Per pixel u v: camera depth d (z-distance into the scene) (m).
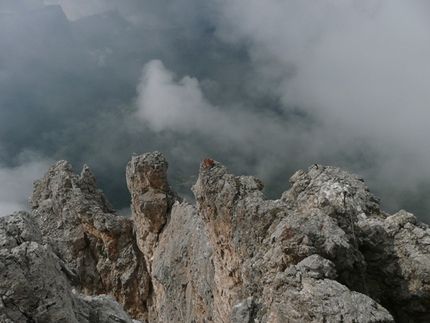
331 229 17.30
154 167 41.97
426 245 18.64
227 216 24.28
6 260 14.87
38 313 14.50
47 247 16.73
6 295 14.40
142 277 45.97
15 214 17.91
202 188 25.81
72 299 17.16
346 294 14.11
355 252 17.56
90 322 17.53
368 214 22.61
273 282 16.30
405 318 18.17
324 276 15.34
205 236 33.47
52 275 15.40
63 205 49.38
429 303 17.62
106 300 19.41
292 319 14.80
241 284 24.39
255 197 23.84
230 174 25.50
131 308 46.38
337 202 23.03
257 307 18.81
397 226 19.86
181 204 40.72
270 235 21.45
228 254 25.08
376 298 17.84
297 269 15.62
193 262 34.25
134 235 47.53
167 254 38.47
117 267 46.72
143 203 41.72
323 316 13.71
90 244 48.56
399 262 18.69
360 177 26.14
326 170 27.12
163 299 40.47
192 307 33.56
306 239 16.73
